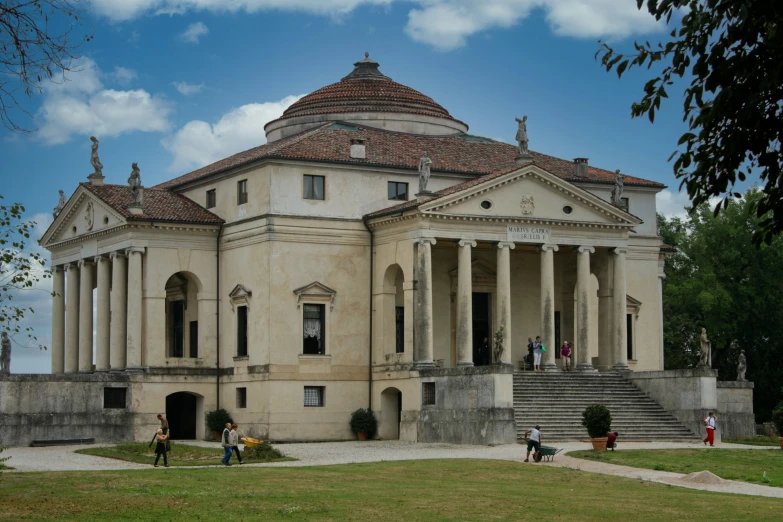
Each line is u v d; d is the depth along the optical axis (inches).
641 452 2432.3
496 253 3257.9
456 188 3056.1
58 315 3661.4
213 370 3243.1
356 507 1592.0
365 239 3186.5
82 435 3016.7
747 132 952.9
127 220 3164.4
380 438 3107.8
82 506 1574.8
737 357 4495.6
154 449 2615.7
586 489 1865.2
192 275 3260.3
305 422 3065.9
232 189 3262.8
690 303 4431.6
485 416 2711.6
